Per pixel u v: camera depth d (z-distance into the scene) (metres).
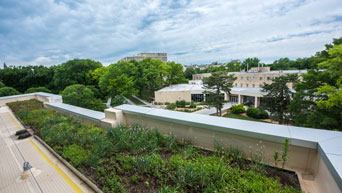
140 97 35.91
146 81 31.86
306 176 2.21
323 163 1.88
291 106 11.24
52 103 7.76
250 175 2.26
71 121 5.27
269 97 14.55
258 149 2.64
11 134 4.93
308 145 2.14
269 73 27.95
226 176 2.22
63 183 2.57
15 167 3.12
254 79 30.25
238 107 20.58
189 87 32.69
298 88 11.16
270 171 2.39
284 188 2.04
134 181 2.32
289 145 2.37
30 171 2.94
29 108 8.02
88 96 17.62
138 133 3.72
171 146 3.32
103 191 2.22
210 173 2.30
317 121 9.02
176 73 41.41
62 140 3.90
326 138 2.17
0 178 2.79
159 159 2.80
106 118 4.84
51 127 4.82
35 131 5.00
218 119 3.32
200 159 2.70
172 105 25.05
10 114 7.49
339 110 8.12
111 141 3.57
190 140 3.45
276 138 2.36
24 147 3.97
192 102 26.06
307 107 10.27
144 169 2.54
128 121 4.71
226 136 2.94
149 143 3.32
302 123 10.23
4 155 3.61
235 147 2.87
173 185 2.21
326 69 8.77
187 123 3.31
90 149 3.41
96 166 2.79
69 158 3.14
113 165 2.75
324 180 1.81
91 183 2.41
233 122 3.07
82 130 4.41
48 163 3.20
